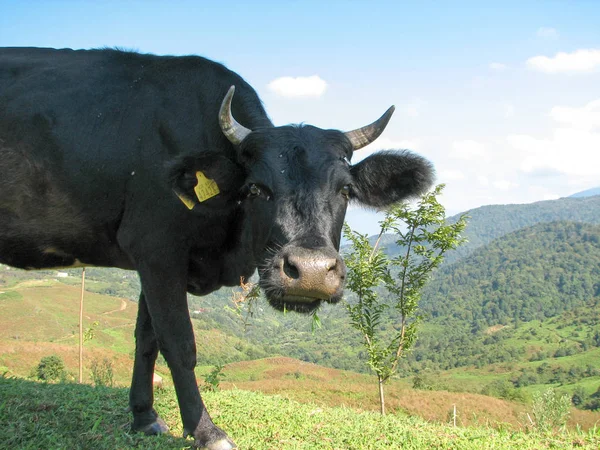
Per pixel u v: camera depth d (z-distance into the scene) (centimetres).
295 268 121
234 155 159
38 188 161
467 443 169
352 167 155
